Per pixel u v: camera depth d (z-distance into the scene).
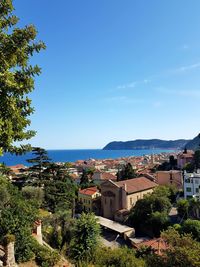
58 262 20.39
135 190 71.38
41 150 43.72
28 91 9.70
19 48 9.16
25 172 46.91
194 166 96.50
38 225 26.17
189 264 18.48
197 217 55.50
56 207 40.22
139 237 55.12
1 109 8.38
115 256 21.03
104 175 105.06
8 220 19.84
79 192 79.94
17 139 9.83
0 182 15.16
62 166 45.47
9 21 9.27
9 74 8.26
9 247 17.48
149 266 20.11
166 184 82.94
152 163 158.00
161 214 55.66
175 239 21.27
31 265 19.19
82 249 27.48
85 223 29.20
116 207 70.25
